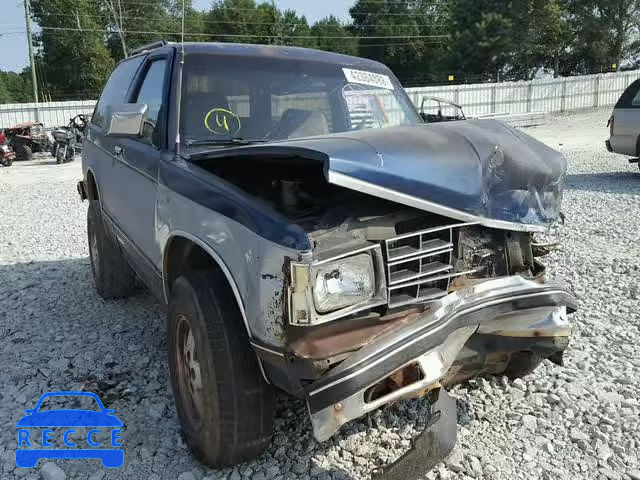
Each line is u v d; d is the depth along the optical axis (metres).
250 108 3.94
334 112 4.17
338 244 2.49
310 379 2.44
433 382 2.49
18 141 21.91
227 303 2.83
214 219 2.84
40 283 6.36
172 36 60.53
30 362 4.41
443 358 2.55
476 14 57.09
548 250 3.22
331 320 2.42
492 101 34.41
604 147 19.31
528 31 55.03
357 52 76.06
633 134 12.33
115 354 4.51
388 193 2.48
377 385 2.47
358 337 2.47
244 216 2.66
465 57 57.22
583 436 3.32
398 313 2.59
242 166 3.26
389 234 2.58
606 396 3.74
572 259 6.74
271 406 2.87
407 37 73.12
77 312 5.44
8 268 7.05
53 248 8.08
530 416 3.51
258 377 2.80
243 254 2.60
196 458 3.10
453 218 2.70
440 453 2.41
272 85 4.05
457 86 33.19
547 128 27.70
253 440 2.85
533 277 3.03
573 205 10.01
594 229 8.24
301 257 2.37
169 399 3.81
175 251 3.39
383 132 2.82
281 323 2.42
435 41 73.25
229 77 3.98
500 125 3.11
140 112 3.61
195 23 63.34
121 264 5.50
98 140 5.41
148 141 4.00
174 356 3.16
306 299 2.37
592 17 56.38
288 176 3.09
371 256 2.52
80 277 6.55
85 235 8.93
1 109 27.31
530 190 2.90
